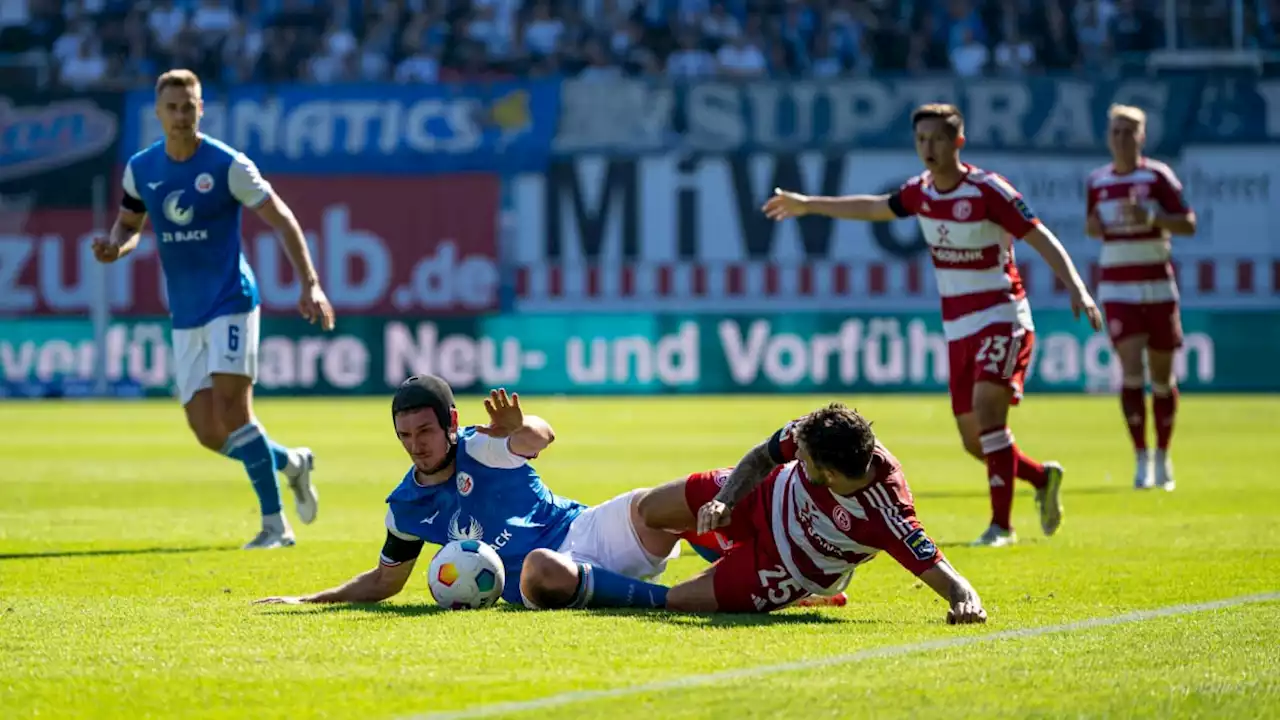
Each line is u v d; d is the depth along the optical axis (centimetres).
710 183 8381
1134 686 1351
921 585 2081
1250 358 8150
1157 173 3719
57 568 2266
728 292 8362
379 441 5259
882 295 8350
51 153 8312
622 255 8381
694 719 1227
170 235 2536
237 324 2544
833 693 1316
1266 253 8381
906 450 4850
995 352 2653
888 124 8406
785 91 8412
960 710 1259
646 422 6131
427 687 1341
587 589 1772
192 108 2494
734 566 1741
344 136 8394
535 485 1852
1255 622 1725
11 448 5000
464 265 8381
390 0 9531
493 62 9394
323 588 2061
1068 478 3947
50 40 9488
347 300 8344
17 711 1273
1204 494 3512
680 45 9506
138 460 4544
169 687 1351
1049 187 8381
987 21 9525
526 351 8219
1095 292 8344
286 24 9475
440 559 1794
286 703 1289
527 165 8369
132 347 8212
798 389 8156
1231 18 9169
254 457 2544
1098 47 9431
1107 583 2095
